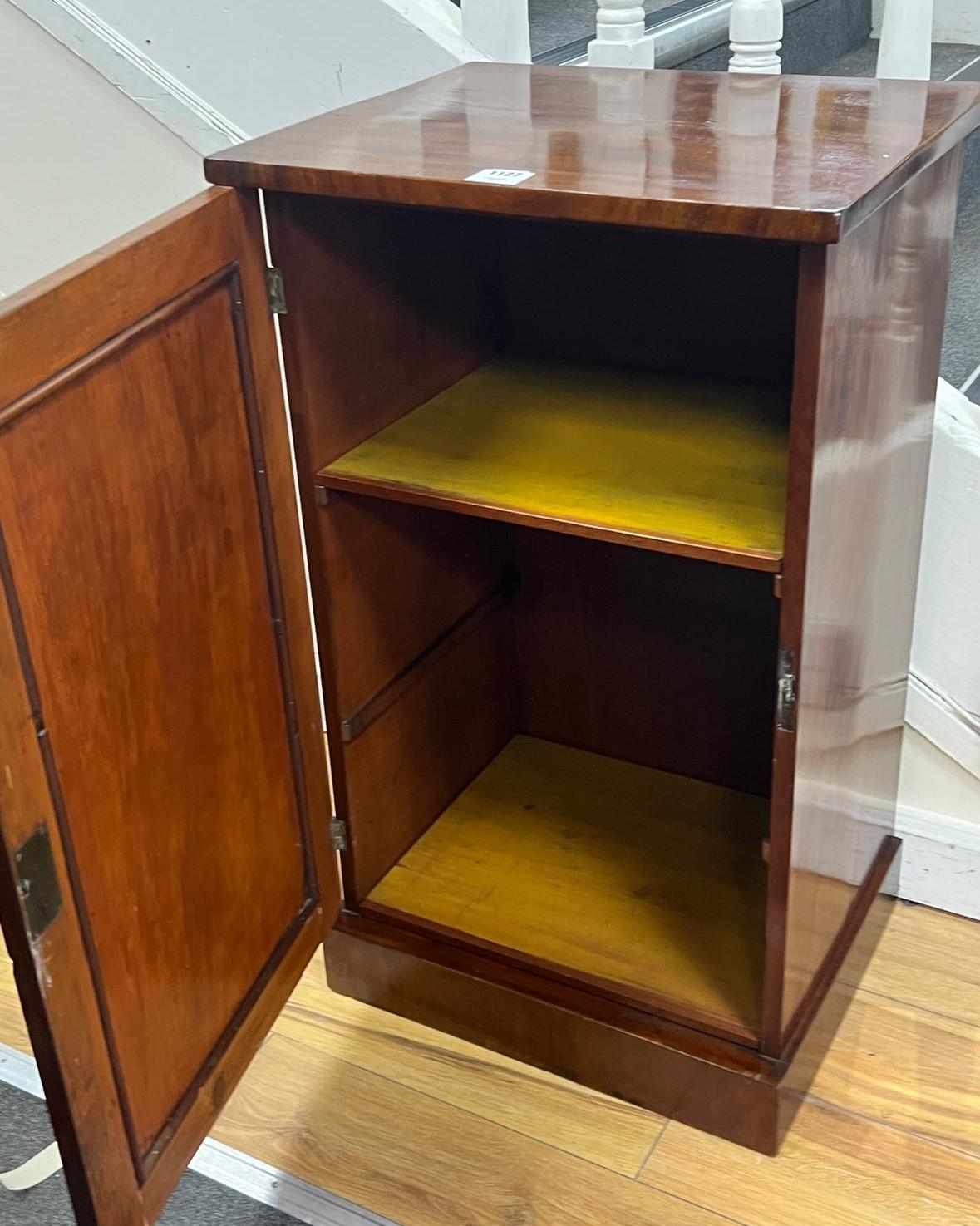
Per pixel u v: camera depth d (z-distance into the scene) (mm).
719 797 1550
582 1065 1278
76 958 851
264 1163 1220
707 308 1284
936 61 2000
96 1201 905
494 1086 1297
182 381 930
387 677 1343
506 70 1302
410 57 1363
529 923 1357
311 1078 1310
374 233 1153
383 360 1209
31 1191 1195
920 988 1375
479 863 1447
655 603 1494
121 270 841
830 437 948
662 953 1311
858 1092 1267
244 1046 1100
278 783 1140
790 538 959
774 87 1172
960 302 1627
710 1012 1232
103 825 881
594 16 1854
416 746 1436
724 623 1464
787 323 1254
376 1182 1199
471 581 1475
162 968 971
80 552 833
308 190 973
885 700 1301
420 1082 1303
